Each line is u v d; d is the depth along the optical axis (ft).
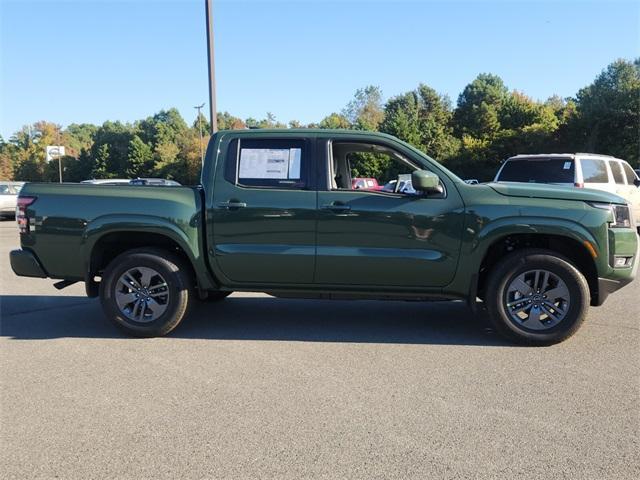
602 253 15.97
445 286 16.70
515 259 16.25
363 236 16.60
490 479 9.11
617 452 9.98
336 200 16.67
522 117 216.13
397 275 16.67
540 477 9.16
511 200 16.22
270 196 16.92
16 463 9.80
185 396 12.76
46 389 13.29
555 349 16.16
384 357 15.55
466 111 244.42
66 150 371.35
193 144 271.49
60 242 17.61
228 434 10.79
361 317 20.27
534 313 16.47
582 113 163.73
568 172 36.47
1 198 79.51
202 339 17.51
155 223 17.11
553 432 10.77
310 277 17.04
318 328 18.72
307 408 11.99
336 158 17.93
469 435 10.66
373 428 10.99
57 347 16.79
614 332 17.90
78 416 11.72
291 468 9.49
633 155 156.97
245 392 12.96
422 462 9.66
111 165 324.80
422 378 13.79
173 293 17.40
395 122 214.90
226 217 17.03
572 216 15.92
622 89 157.79
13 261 18.04
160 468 9.55
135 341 17.35
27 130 398.83
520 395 12.64
